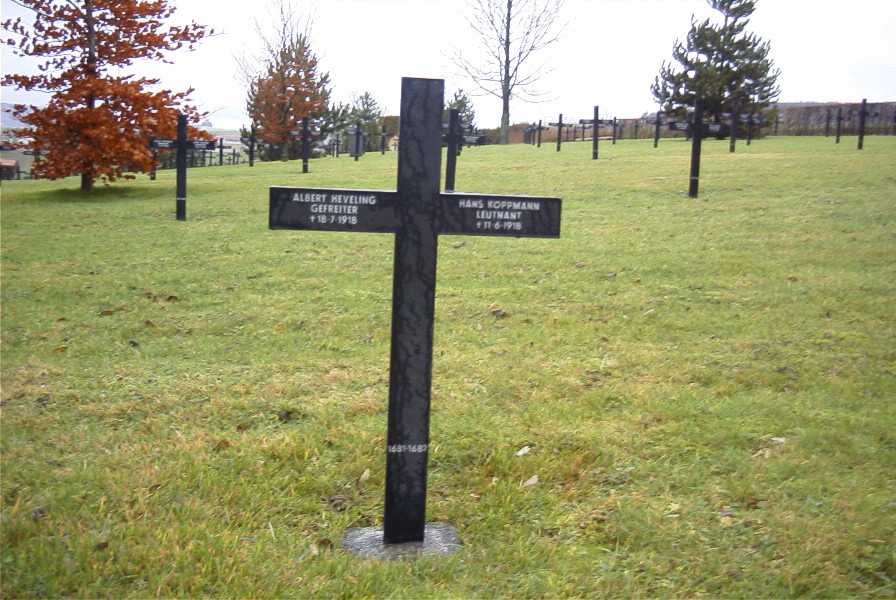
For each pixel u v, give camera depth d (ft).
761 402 21.30
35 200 69.15
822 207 49.01
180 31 74.90
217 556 14.15
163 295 34.24
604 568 14.23
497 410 21.20
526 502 16.66
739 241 41.14
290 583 13.55
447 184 58.70
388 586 13.55
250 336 28.40
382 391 22.62
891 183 56.49
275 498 16.71
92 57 73.46
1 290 35.55
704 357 25.21
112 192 74.23
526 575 14.12
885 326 27.78
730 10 139.54
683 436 19.47
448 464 18.37
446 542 15.25
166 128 73.51
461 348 26.50
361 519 16.21
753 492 16.61
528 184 66.08
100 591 13.11
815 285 32.76
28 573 13.37
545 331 28.17
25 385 23.53
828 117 131.23
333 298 32.91
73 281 37.06
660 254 39.06
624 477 17.62
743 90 134.10
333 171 87.76
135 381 23.80
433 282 14.64
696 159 55.88
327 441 19.29
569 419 20.51
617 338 27.35
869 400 21.42
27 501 16.19
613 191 60.70
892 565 13.89
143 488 16.63
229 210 58.44
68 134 74.08
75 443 19.34
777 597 13.34
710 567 14.16
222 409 21.39
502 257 39.63
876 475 17.24
